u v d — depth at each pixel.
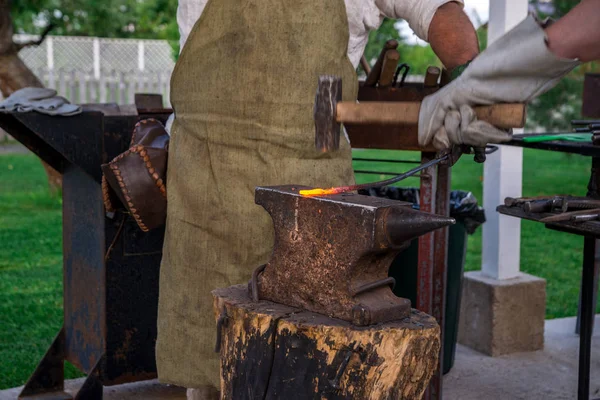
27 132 3.12
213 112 2.27
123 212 2.92
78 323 3.19
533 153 11.91
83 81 13.42
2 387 3.46
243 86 2.21
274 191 1.86
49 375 3.31
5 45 6.86
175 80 2.34
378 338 1.70
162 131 2.64
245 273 2.28
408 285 3.27
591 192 2.67
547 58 1.48
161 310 2.45
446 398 3.29
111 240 2.93
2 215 7.29
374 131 2.78
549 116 7.30
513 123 1.58
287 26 2.18
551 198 2.51
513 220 3.78
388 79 2.82
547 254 6.39
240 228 2.26
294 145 2.23
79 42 16.72
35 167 10.16
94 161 2.86
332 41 2.21
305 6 2.17
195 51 2.27
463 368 3.63
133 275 2.99
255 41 2.19
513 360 3.73
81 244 3.11
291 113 2.21
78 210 3.11
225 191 2.26
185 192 2.34
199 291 2.34
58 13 9.66
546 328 4.22
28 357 3.83
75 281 3.19
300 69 2.20
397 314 1.80
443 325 3.00
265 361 1.82
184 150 2.35
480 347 3.83
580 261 6.15
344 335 1.71
